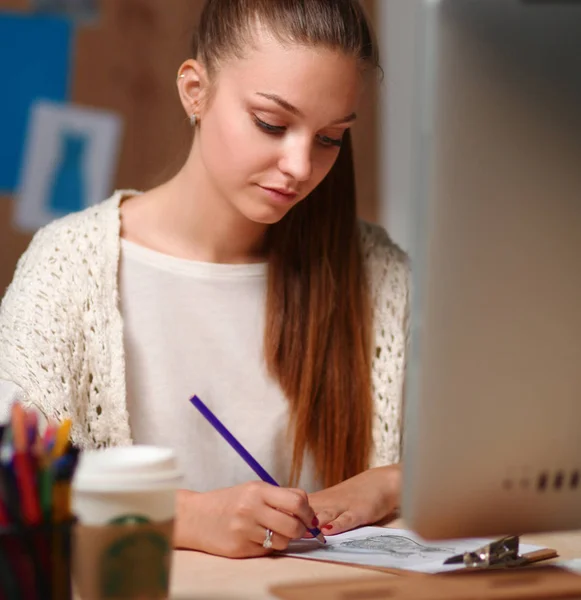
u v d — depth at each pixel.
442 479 0.78
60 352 1.40
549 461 0.80
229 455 1.52
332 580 0.86
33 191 2.79
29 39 2.77
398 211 3.06
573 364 0.79
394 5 3.03
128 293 1.50
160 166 2.86
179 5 2.87
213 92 1.33
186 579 0.95
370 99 1.42
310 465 1.53
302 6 1.25
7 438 0.77
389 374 1.56
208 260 1.52
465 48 0.73
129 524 0.78
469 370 0.77
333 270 1.53
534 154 0.75
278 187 1.29
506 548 0.94
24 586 0.74
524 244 0.76
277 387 1.53
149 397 1.49
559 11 0.75
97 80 2.83
